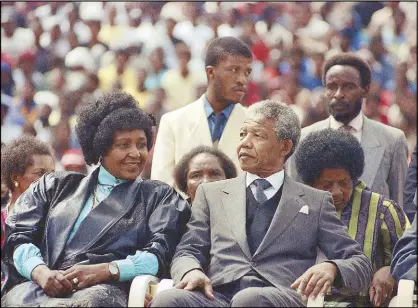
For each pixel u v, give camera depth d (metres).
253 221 10.53
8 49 27.64
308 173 11.43
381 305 10.80
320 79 24.56
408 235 10.34
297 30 26.45
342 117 13.59
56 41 27.78
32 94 25.91
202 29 26.80
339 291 10.77
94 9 28.39
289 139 10.67
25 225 10.94
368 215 11.27
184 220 10.91
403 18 26.06
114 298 10.16
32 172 12.85
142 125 11.02
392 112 23.42
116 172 10.95
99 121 11.05
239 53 13.85
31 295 10.33
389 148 13.39
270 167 10.66
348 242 10.41
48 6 28.94
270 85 24.53
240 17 27.14
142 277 10.12
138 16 27.69
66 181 11.19
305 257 10.38
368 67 13.72
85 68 26.08
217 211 10.62
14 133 24.88
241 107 14.02
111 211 10.82
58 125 23.25
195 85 23.84
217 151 11.98
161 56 25.38
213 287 10.30
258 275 10.24
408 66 24.44
